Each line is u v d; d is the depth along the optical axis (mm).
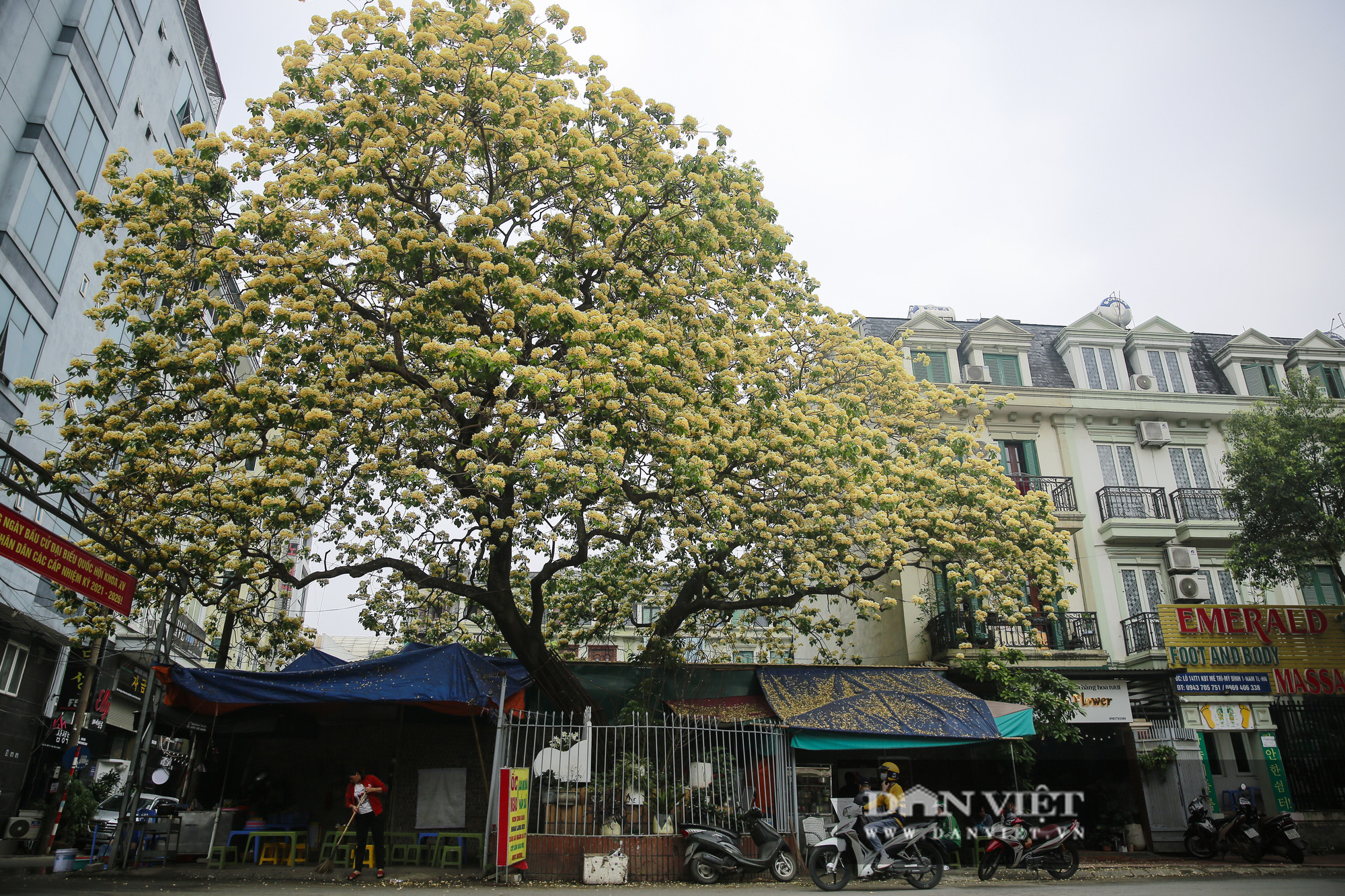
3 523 9250
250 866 12203
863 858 10953
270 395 10688
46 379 16141
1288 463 18391
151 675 12227
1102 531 21719
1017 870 13516
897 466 14422
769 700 14312
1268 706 18641
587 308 12352
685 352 11594
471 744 14516
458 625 16703
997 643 18844
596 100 12844
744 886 11047
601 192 12188
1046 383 23844
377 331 11930
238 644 25250
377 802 11250
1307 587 22188
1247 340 24891
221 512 11297
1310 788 17719
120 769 18953
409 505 11000
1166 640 18531
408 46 11547
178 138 21766
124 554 11250
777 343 14734
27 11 15047
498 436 11125
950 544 15062
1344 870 13672
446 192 11266
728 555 14094
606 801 11875
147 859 12789
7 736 14758
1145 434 22781
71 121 16391
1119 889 10508
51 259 16000
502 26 12016
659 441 11133
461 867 12398
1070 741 17172
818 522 13305
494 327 11094
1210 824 15539
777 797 12633
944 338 23469
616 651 25328
